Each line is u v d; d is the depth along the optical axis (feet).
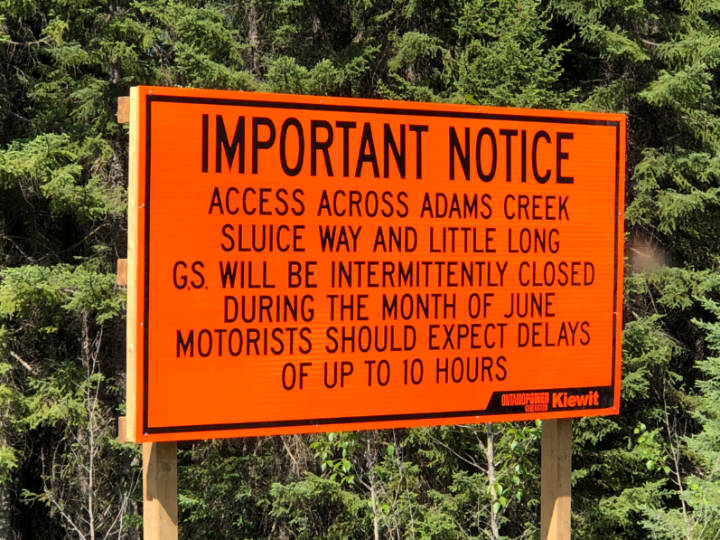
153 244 21.22
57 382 50.37
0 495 54.39
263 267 22.12
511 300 24.43
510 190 24.35
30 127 53.88
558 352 24.89
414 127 23.41
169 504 21.77
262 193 22.09
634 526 48.65
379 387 23.16
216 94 21.71
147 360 21.16
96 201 50.03
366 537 48.70
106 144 52.34
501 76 46.14
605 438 49.73
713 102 57.00
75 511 55.26
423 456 49.24
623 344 47.65
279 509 47.85
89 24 53.67
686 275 50.85
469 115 23.93
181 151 21.44
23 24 56.18
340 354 22.81
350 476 36.14
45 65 54.49
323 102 22.59
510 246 24.39
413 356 23.49
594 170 25.18
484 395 24.17
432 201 23.61
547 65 47.37
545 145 24.68
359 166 22.91
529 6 48.08
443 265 23.75
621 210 25.49
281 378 22.29
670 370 54.80
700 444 36.81
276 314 22.24
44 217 55.67
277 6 52.95
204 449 52.08
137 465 52.06
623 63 52.34
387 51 52.80
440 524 42.60
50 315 51.29
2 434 51.39
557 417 24.88
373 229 23.07
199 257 21.58
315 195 22.56
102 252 53.57
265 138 22.11
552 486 25.79
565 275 24.94
